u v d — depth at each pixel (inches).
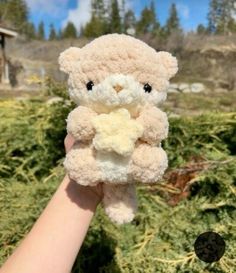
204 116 26.8
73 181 10.9
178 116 26.7
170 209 20.7
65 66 10.7
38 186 22.7
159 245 18.5
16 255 10.3
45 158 26.2
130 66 10.1
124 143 9.8
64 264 10.3
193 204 20.2
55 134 26.6
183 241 18.1
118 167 10.0
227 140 26.2
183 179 22.0
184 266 17.3
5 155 26.3
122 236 19.5
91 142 10.4
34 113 30.2
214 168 21.3
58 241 10.4
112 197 10.7
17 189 23.0
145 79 10.2
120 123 9.9
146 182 10.2
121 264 17.9
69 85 10.7
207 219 19.4
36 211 20.7
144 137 10.2
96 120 10.0
